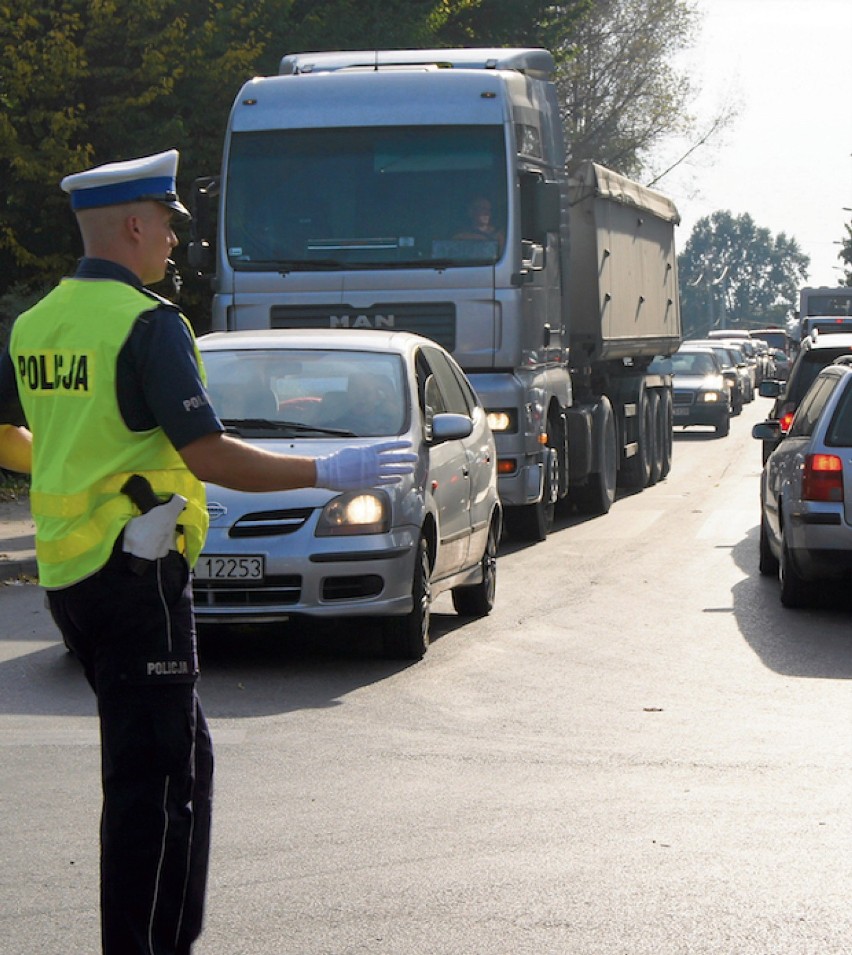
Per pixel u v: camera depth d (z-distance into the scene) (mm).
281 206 18969
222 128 30656
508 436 19297
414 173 18891
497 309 18719
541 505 20984
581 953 6137
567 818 8031
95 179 4918
